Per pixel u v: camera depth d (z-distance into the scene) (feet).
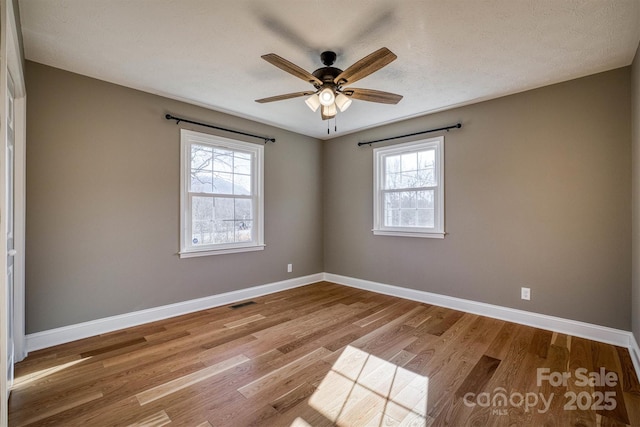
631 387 6.34
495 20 6.42
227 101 11.09
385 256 13.85
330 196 16.29
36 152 8.15
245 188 13.17
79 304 8.82
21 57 6.66
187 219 11.23
